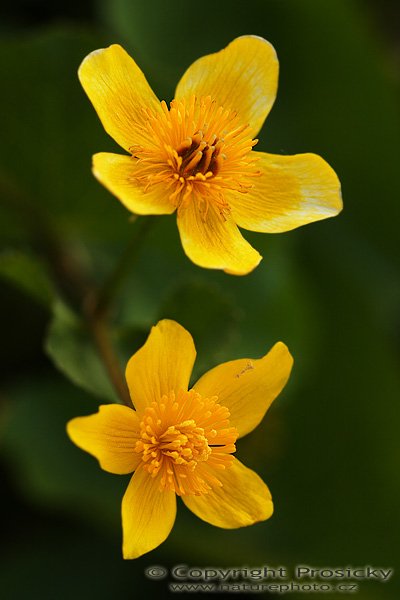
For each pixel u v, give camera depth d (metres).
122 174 0.24
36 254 0.30
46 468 0.30
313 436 0.33
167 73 0.32
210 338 0.27
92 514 0.30
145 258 0.30
